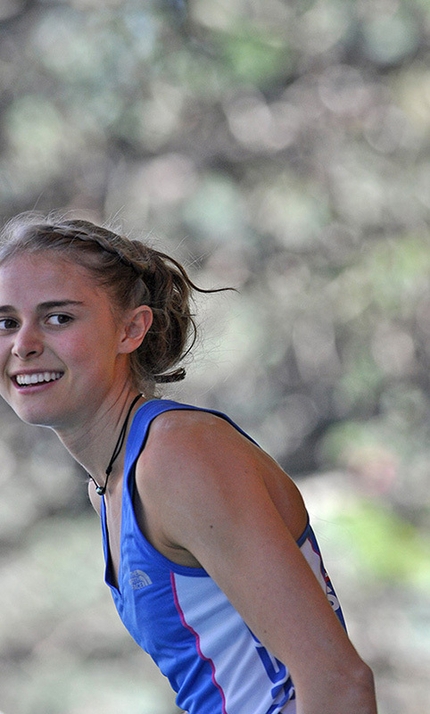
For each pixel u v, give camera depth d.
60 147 29.23
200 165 29.30
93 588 26.59
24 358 6.16
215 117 29.67
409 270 28.69
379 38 29.61
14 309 6.20
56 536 27.39
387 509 25.48
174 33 29.64
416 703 24.39
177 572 5.88
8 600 26.30
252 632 5.80
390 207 29.16
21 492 28.02
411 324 28.91
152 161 29.47
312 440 28.77
